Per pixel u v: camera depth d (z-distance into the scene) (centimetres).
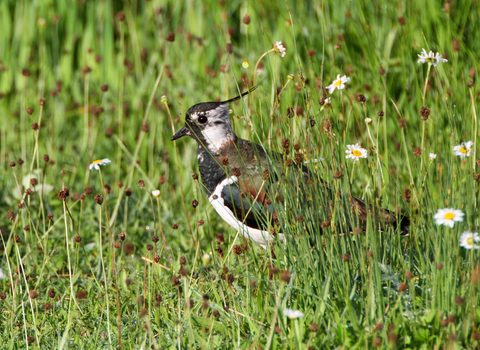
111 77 1509
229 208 845
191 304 732
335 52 1208
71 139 1375
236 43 1520
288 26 1295
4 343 682
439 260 627
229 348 627
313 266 670
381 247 728
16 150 1293
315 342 585
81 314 732
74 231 976
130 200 1104
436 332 578
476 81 1045
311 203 712
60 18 1582
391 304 637
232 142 876
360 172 977
